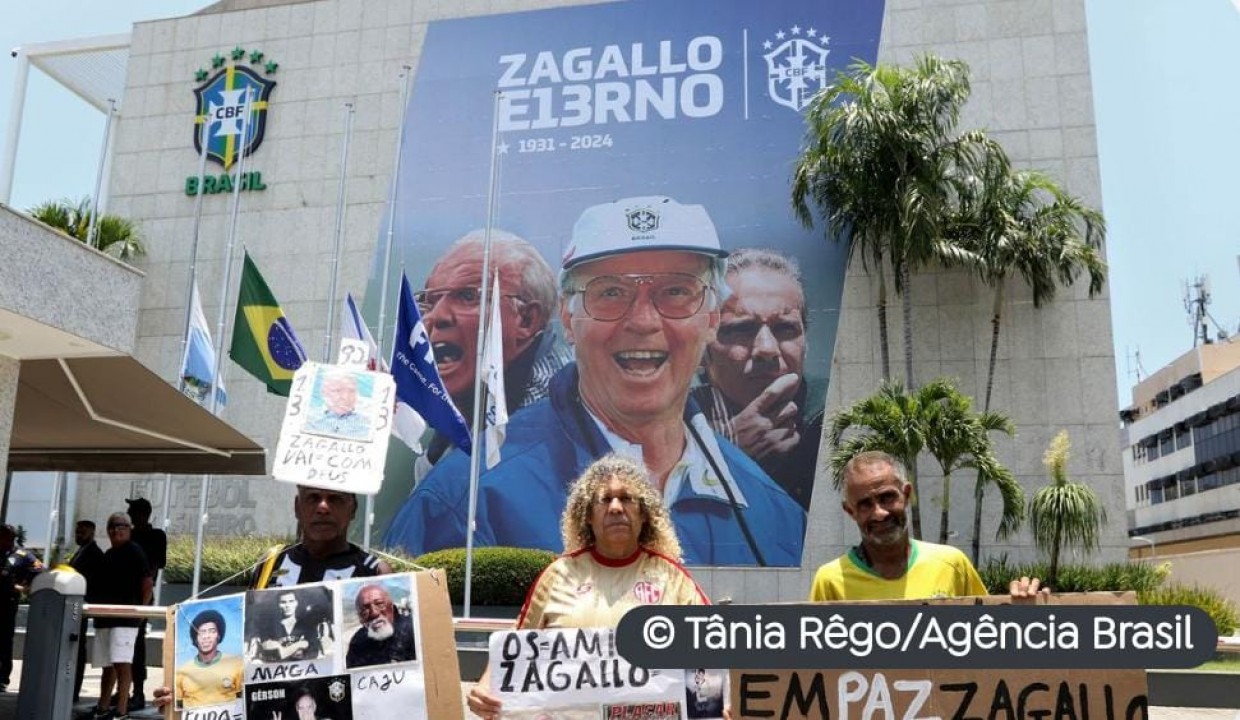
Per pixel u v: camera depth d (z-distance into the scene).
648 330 22.05
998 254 19.72
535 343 22.53
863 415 18.78
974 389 21.00
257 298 17.23
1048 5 22.75
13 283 7.60
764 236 22.17
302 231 24.91
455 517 21.66
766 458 20.97
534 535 21.30
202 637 4.02
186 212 25.75
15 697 10.30
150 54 27.05
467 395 22.64
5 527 11.07
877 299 21.48
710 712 3.68
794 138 22.66
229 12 26.88
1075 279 20.88
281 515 22.97
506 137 24.06
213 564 19.30
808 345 21.45
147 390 9.75
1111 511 19.98
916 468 20.19
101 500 23.81
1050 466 18.88
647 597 3.94
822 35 23.22
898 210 19.48
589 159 23.45
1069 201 20.14
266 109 25.94
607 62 23.97
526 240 23.25
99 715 9.30
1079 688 3.51
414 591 4.02
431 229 23.98
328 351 22.41
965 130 22.39
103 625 9.34
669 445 21.36
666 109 23.38
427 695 3.90
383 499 22.08
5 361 8.88
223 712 3.94
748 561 20.45
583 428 21.77
